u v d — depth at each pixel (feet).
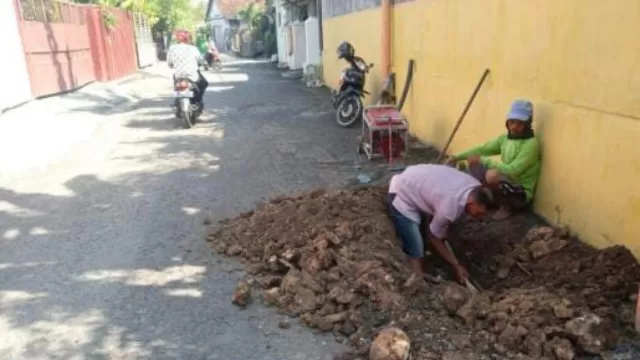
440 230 12.61
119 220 16.39
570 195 13.83
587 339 8.98
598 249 12.66
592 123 12.75
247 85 58.03
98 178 21.09
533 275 12.37
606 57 12.14
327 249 12.23
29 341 10.26
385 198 15.89
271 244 13.16
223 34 181.78
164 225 15.90
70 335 10.44
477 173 15.31
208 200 18.19
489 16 17.94
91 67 57.36
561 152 14.15
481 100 18.85
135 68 79.97
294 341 10.09
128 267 13.20
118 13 69.82
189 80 31.68
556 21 14.05
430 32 24.04
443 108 22.86
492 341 9.48
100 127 32.73
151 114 38.06
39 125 32.99
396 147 22.26
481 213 12.14
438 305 10.52
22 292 12.08
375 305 10.55
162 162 23.57
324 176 20.86
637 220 11.39
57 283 12.47
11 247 14.52
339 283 11.20
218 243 14.40
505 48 16.92
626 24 11.42
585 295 10.55
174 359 9.68
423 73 25.35
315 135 29.04
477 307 10.18
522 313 9.79
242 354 9.76
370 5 34.94
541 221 15.30
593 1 12.49
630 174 11.52
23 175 21.66
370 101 35.53
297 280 11.42
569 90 13.64
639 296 9.17
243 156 24.44
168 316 11.03
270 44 118.73
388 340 9.08
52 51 45.78
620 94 11.73
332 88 51.44
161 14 107.96
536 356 9.00
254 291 11.94
